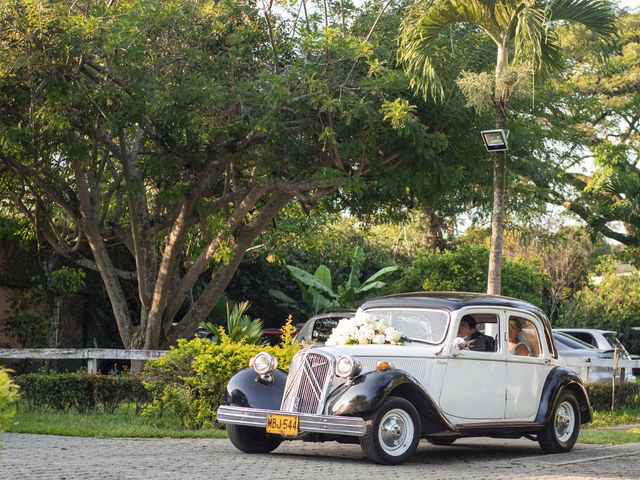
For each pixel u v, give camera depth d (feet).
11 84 49.96
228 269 62.18
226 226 59.00
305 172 58.70
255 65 55.98
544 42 47.96
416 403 30.89
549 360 36.50
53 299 79.61
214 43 55.42
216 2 56.70
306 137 56.03
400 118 48.29
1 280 77.41
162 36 52.44
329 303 104.73
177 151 56.44
